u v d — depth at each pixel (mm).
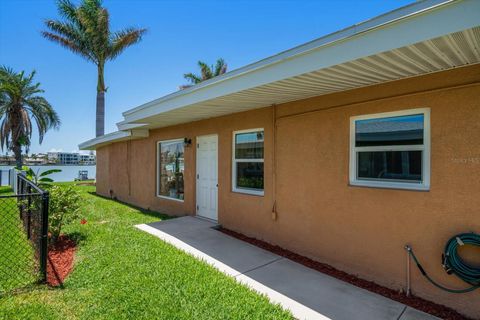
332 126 4195
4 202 9125
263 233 5371
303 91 4078
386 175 3703
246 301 3131
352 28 2709
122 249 4703
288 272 4023
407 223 3416
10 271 3920
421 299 3297
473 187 2930
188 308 2963
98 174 14797
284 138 4930
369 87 3766
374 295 3398
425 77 3260
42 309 2961
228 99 4633
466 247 3004
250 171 5793
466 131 2971
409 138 3467
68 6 16422
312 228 4480
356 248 3908
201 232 5922
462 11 2066
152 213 8547
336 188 4148
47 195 3705
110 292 3275
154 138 9156
